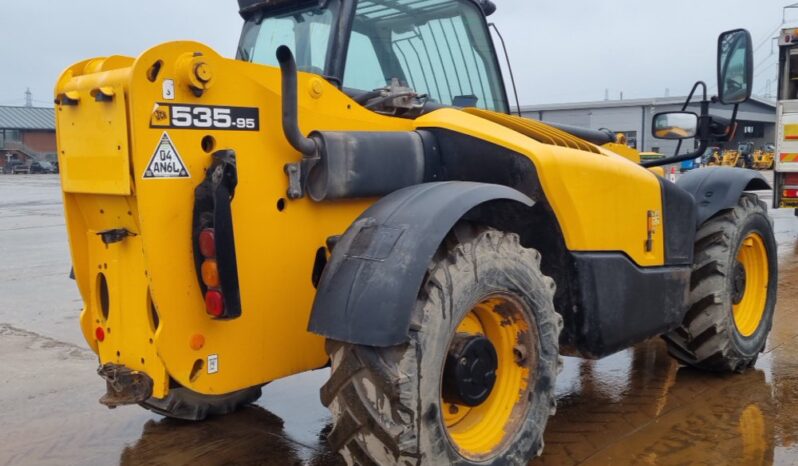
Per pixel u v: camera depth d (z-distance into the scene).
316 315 2.52
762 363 4.70
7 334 5.84
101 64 2.69
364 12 3.38
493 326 2.90
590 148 3.61
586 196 3.25
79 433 3.75
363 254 2.55
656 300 3.69
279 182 2.76
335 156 2.80
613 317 3.37
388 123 3.17
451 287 2.55
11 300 7.15
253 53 3.76
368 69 3.39
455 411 2.83
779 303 6.33
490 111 3.81
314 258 2.90
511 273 2.79
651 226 3.66
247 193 2.66
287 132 2.64
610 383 4.34
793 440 3.47
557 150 3.20
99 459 3.43
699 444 3.43
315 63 3.41
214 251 2.48
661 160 4.45
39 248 11.05
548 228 3.24
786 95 10.95
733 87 4.05
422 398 2.46
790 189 11.04
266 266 2.74
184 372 2.56
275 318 2.80
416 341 2.45
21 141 57.78
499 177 3.19
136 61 2.38
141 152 2.40
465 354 2.69
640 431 3.60
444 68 3.81
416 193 2.74
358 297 2.45
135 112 2.38
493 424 2.85
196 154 2.53
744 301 4.62
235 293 2.52
